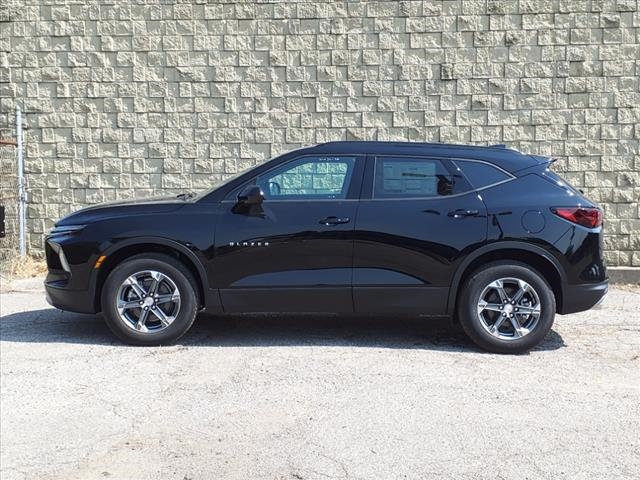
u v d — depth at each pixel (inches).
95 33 409.7
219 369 231.1
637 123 391.2
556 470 159.5
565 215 246.5
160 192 412.8
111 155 414.0
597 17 389.4
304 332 280.5
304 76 402.3
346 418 189.8
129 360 240.7
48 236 266.4
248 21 402.6
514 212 246.5
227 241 250.7
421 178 253.4
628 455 167.3
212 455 168.9
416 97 398.6
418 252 247.1
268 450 171.0
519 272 246.1
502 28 393.1
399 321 300.8
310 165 256.8
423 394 207.6
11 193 415.2
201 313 312.7
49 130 415.8
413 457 166.2
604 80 390.9
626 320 303.3
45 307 326.0
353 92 401.1
